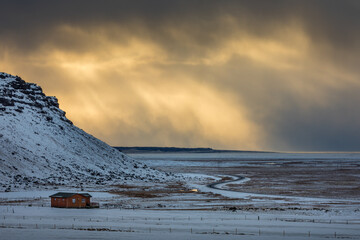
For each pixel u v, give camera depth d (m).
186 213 148.88
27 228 118.88
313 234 114.44
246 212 151.38
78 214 144.75
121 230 117.81
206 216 141.88
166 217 139.62
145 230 118.12
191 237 109.94
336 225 126.19
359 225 126.25
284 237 111.06
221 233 114.94
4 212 147.00
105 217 138.75
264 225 125.94
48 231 114.69
